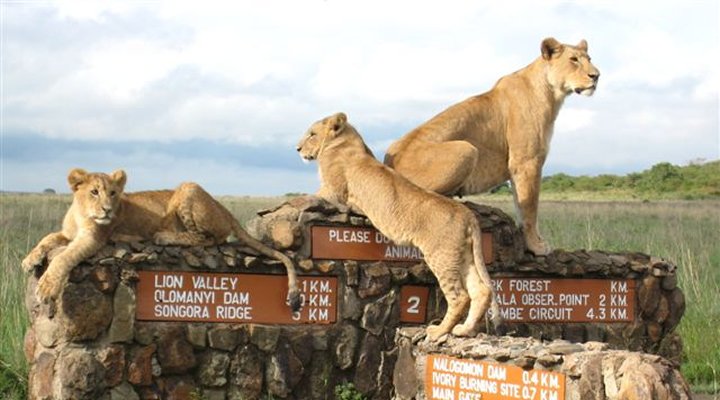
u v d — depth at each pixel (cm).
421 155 1117
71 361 920
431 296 1066
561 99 1188
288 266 999
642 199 6169
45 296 913
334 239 1041
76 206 955
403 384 995
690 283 1778
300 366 1007
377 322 1041
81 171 951
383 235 1055
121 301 943
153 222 995
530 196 1159
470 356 898
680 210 4347
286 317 1011
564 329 1134
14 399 1077
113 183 942
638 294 1173
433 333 981
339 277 1035
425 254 1007
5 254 1677
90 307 930
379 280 1044
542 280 1129
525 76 1188
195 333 967
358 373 1031
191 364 965
